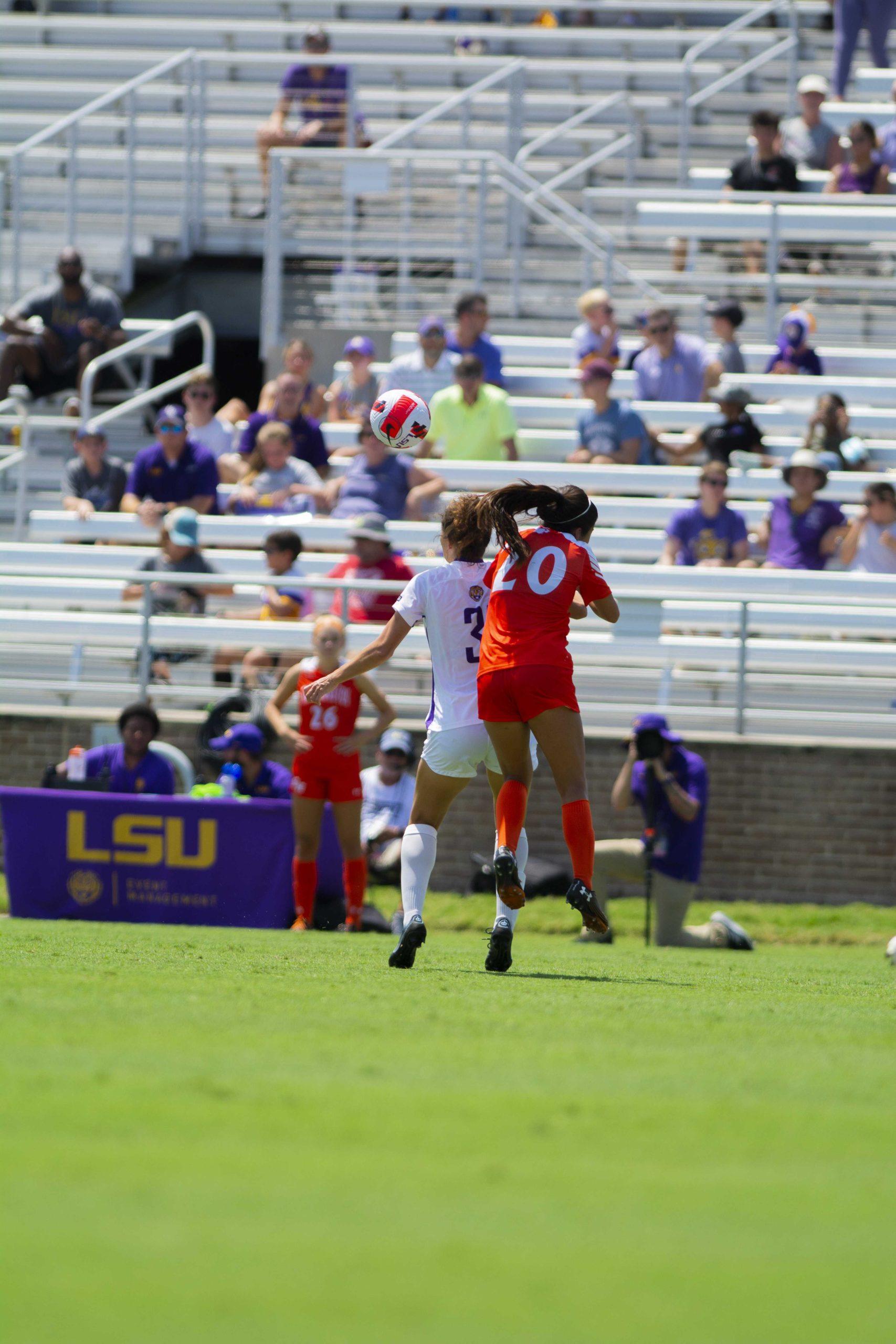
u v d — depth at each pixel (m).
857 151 63.66
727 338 57.41
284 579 43.53
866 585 46.53
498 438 52.94
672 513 51.16
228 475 52.94
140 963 21.28
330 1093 11.02
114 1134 9.55
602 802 43.44
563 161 74.44
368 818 40.78
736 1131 10.27
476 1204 8.21
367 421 49.94
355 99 69.12
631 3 80.06
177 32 80.69
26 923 33.34
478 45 80.31
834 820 43.25
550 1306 6.58
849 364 59.16
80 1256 7.09
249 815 36.34
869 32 73.25
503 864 21.03
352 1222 7.78
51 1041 12.99
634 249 65.69
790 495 49.31
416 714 44.38
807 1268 7.29
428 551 48.75
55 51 79.75
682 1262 7.31
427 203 66.88
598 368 53.06
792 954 35.19
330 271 66.31
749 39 76.25
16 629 45.44
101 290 58.97
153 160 72.06
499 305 63.12
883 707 44.38
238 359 72.00
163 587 45.28
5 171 72.56
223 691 44.34
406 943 22.25
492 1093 11.26
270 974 20.14
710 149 74.25
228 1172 8.71
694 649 45.25
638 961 28.11
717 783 43.53
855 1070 13.02
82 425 53.50
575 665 45.44
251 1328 6.17
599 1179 8.85
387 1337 6.10
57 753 44.69
